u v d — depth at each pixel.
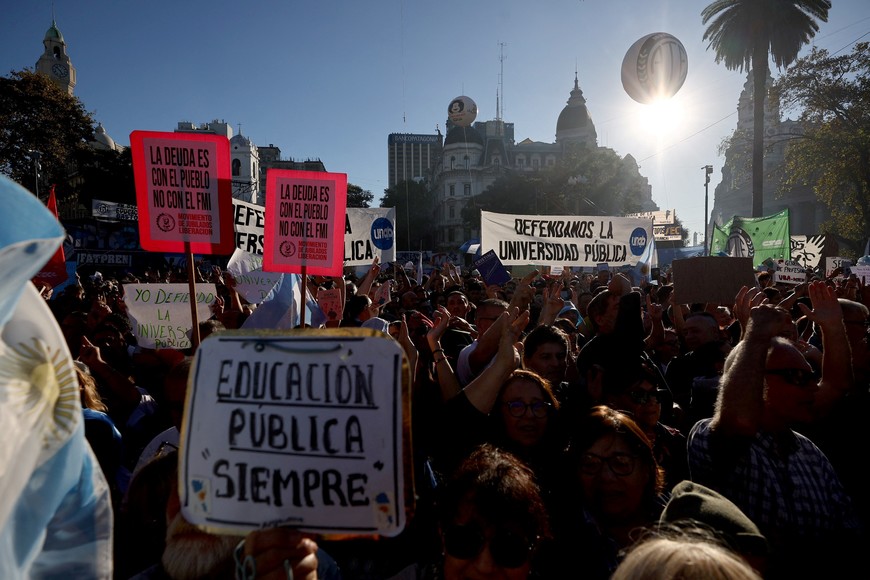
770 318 2.38
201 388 1.39
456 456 2.73
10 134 29.72
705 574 1.16
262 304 4.78
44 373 1.10
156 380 5.16
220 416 1.37
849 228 33.94
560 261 8.97
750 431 2.29
